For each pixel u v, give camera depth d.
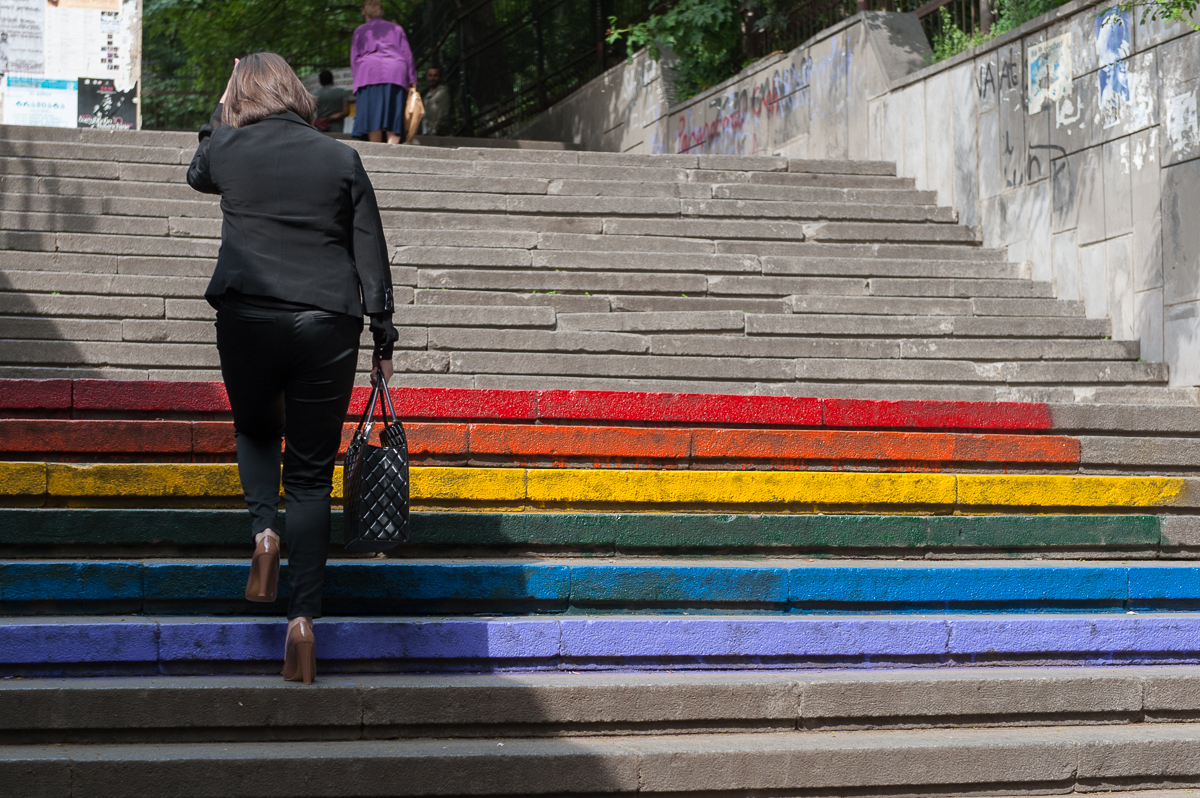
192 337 6.68
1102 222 7.88
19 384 4.89
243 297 3.46
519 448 4.90
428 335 6.84
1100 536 4.96
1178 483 5.23
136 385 5.00
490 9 17.55
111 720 3.30
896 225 8.97
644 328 7.31
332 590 3.92
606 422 5.27
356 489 3.55
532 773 3.31
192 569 3.88
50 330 6.50
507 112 17.38
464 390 5.16
